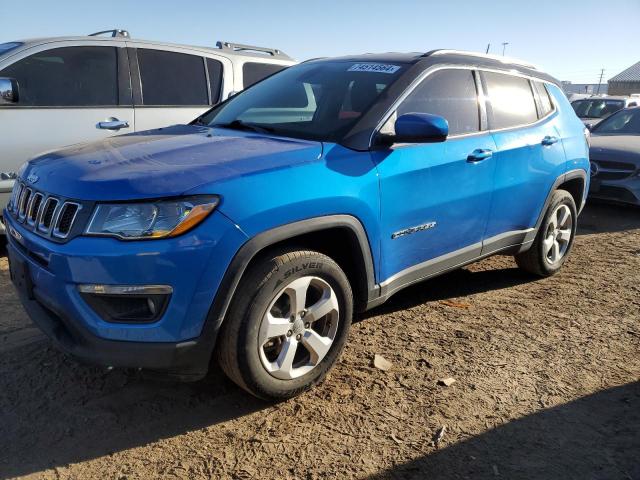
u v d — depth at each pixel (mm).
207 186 2438
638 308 4301
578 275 5074
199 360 2504
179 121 5969
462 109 3740
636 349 3611
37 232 2602
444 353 3480
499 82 4152
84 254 2338
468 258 3871
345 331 3037
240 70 6547
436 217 3451
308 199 2678
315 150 2904
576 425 2781
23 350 3346
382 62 3707
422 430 2711
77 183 2500
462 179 3572
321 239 2996
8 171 4945
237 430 2678
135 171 2525
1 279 4492
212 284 2424
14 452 2465
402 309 4164
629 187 7402
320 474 2398
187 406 2859
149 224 2344
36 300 2682
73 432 2621
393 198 3117
